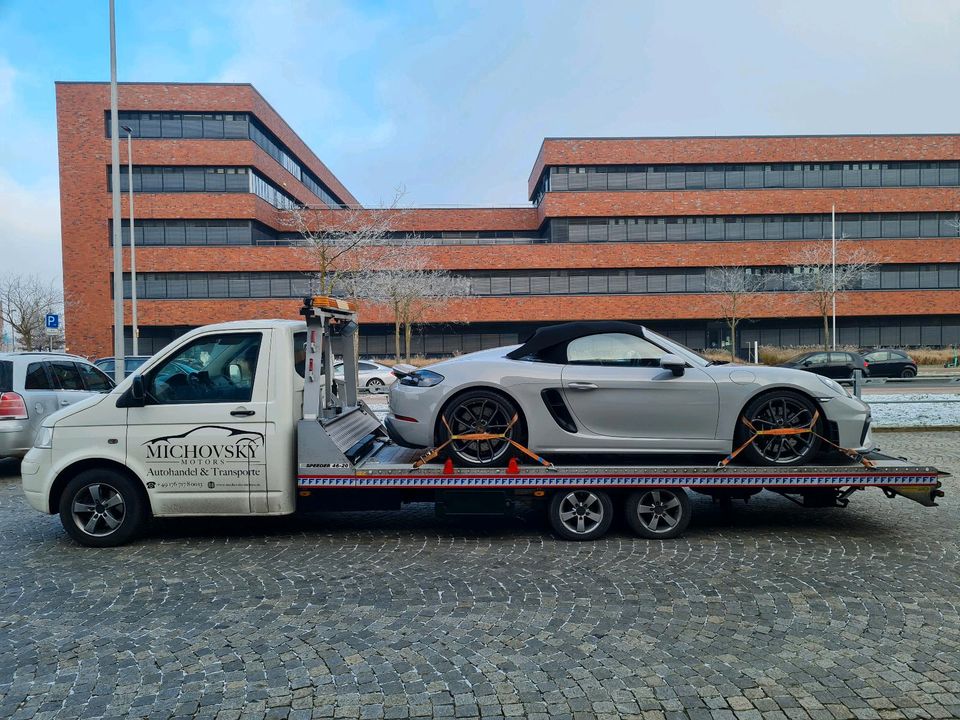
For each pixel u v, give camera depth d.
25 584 4.58
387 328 43.12
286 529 6.03
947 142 43.22
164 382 5.42
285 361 5.42
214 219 40.88
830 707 2.93
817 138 43.03
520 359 5.71
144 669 3.33
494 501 5.45
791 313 42.19
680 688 3.10
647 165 43.16
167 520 6.36
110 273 40.25
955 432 12.32
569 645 3.57
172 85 40.03
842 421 5.48
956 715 2.86
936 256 42.97
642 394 5.47
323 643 3.62
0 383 8.41
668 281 42.78
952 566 4.86
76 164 40.03
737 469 5.38
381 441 6.68
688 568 4.84
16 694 3.08
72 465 5.45
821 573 4.72
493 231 48.03
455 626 3.83
